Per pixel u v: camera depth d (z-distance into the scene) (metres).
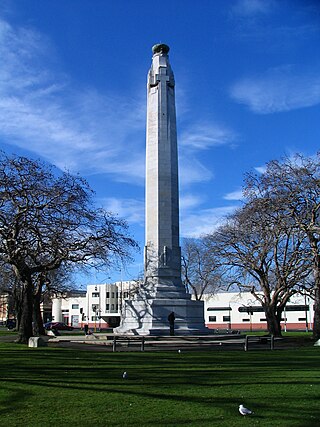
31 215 35.56
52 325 92.69
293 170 42.06
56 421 11.35
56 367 21.09
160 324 41.31
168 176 45.56
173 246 44.66
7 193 34.25
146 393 14.59
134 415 11.88
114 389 15.29
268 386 15.83
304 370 20.17
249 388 15.43
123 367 21.06
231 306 109.75
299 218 41.47
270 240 45.91
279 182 42.03
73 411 12.34
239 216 47.03
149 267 44.28
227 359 24.98
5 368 20.77
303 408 12.53
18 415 11.97
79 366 21.44
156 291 42.75
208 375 18.50
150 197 45.56
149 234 45.03
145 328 41.38
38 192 35.09
